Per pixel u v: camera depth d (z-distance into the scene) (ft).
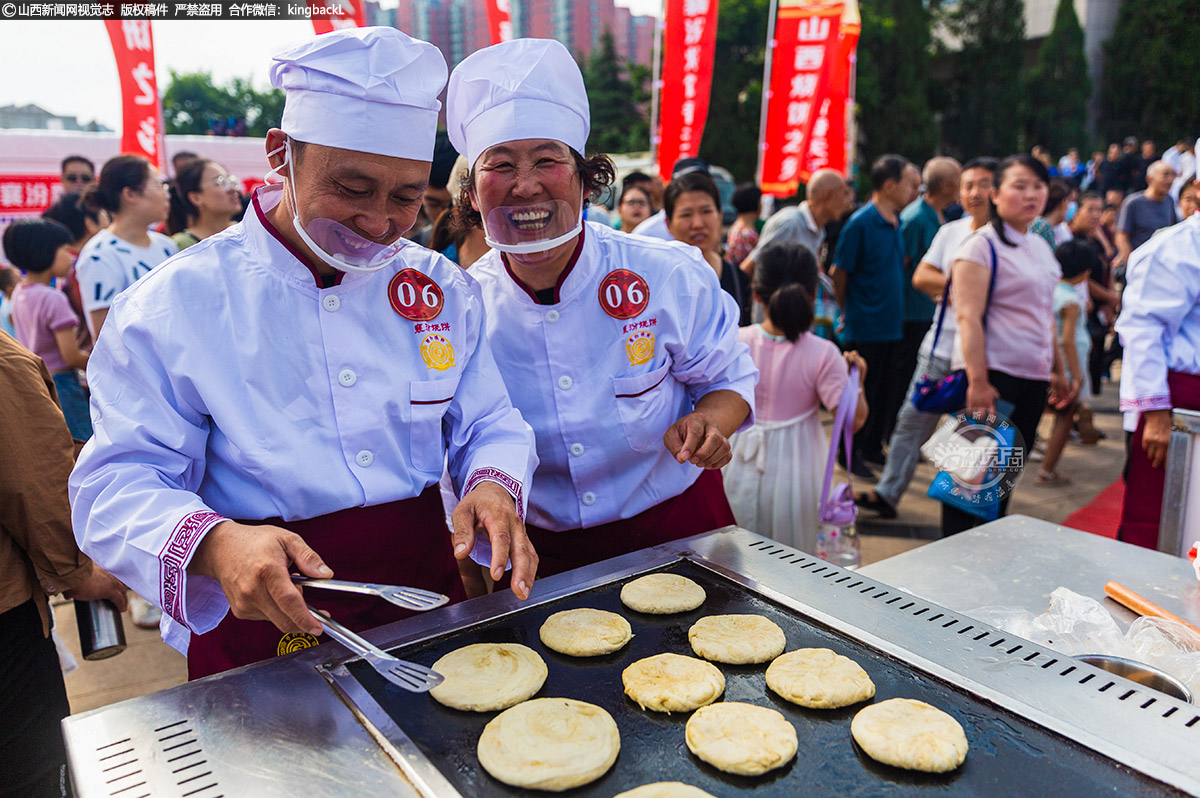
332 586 2.94
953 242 13.47
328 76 3.21
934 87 91.56
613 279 4.84
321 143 3.25
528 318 4.81
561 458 4.89
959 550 5.34
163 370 3.47
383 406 3.79
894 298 15.57
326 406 3.68
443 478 5.12
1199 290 7.41
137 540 3.15
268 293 3.61
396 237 3.65
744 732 2.75
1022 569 5.06
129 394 3.44
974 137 94.89
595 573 4.01
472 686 3.01
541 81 4.10
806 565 4.00
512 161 4.16
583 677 3.22
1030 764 2.59
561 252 4.54
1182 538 6.05
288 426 3.61
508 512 3.60
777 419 8.78
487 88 4.12
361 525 3.79
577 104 4.37
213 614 3.43
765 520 8.80
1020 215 9.40
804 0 19.02
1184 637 4.07
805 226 14.62
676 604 3.66
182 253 3.68
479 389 4.26
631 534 5.05
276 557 2.91
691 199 9.92
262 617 3.00
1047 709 2.80
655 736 2.86
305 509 3.66
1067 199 19.34
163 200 10.85
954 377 10.59
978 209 13.04
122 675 9.29
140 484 3.31
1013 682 2.97
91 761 2.56
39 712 5.02
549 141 4.15
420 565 4.08
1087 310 17.99
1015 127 91.97
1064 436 15.02
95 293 10.21
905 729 2.70
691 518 5.26
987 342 9.91
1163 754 2.55
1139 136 89.15
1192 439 5.92
